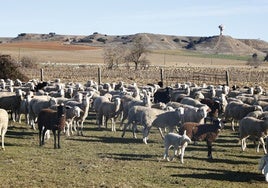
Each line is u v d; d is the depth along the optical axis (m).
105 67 94.62
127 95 30.86
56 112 20.95
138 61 93.56
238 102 26.83
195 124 19.41
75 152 20.00
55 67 87.88
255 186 15.38
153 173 16.53
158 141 23.33
